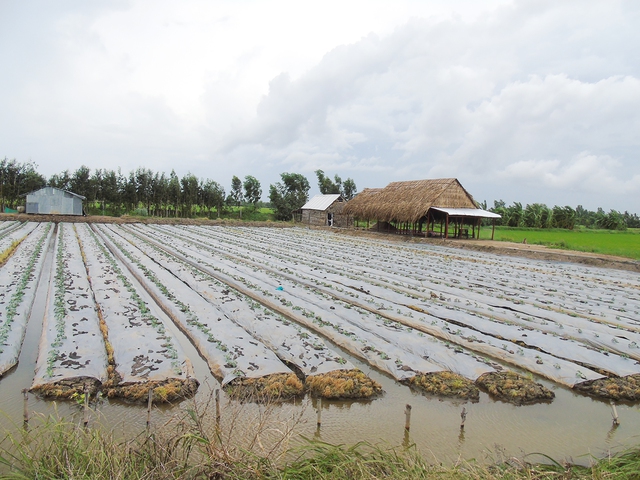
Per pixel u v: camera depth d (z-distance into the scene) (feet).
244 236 163.12
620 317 58.08
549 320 57.62
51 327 47.70
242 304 59.72
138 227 183.52
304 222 235.61
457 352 44.16
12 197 212.43
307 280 77.92
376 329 50.90
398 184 178.91
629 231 238.07
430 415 33.55
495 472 23.39
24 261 88.33
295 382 36.50
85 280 72.08
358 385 36.52
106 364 39.70
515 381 38.19
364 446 28.68
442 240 142.20
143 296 65.10
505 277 86.79
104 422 31.07
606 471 22.85
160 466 20.76
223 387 36.42
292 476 21.11
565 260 109.09
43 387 34.76
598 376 39.70
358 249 127.65
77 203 197.36
